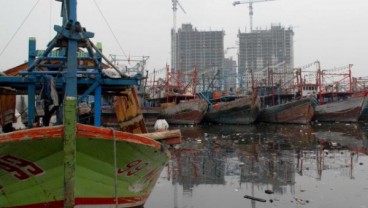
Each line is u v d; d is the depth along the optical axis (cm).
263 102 4394
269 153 1694
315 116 3856
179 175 1223
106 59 832
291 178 1169
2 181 604
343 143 2027
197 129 3083
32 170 596
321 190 1011
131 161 666
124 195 713
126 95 1068
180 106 3531
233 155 1639
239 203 893
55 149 577
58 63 935
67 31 646
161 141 816
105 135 596
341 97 4303
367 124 3466
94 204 666
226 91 4681
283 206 862
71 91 645
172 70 7006
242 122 3578
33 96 862
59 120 929
